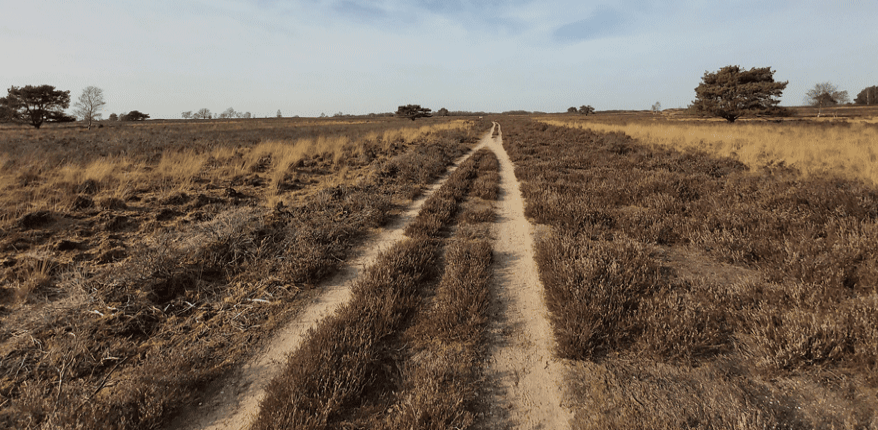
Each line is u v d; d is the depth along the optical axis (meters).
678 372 3.08
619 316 3.67
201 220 6.66
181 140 19.25
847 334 3.05
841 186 8.59
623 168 13.32
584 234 6.29
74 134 29.05
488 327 3.90
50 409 2.60
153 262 4.47
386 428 2.59
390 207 8.62
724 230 5.79
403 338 3.64
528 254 5.95
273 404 2.69
